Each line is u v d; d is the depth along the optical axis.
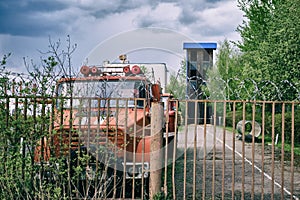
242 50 24.17
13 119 6.62
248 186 9.98
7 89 6.59
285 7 17.89
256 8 22.25
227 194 8.98
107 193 8.02
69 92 6.83
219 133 19.80
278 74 17.81
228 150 17.33
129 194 8.20
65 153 6.91
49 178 6.70
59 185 6.70
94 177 7.03
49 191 6.56
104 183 6.93
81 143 6.88
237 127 21.95
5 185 6.77
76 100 7.97
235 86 25.70
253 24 22.61
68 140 7.00
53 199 6.53
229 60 30.31
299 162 14.11
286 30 17.20
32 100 6.64
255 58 20.03
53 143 6.78
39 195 6.48
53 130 6.64
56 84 6.73
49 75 6.66
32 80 6.63
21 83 6.62
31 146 6.65
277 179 11.02
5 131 6.57
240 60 29.12
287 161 14.41
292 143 6.83
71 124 6.71
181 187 9.59
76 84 8.45
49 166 6.68
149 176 7.56
